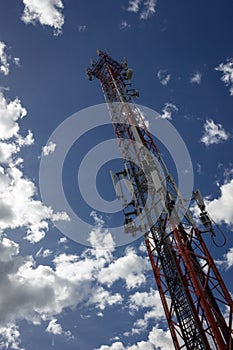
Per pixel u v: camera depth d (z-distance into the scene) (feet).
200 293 118.42
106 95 202.90
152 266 141.90
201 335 114.01
